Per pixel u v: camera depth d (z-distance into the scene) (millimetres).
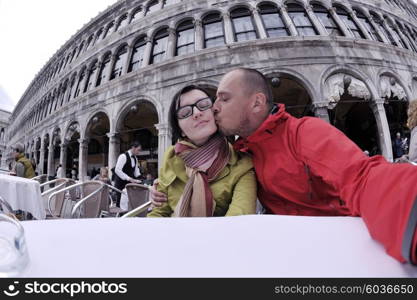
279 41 10797
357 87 10648
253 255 579
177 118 1633
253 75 1341
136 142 5781
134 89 12859
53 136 18766
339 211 1167
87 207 3846
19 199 3617
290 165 1244
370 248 600
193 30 13266
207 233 676
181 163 1692
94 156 20531
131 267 550
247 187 1469
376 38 13602
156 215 1725
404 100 11812
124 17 17781
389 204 589
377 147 10961
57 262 564
